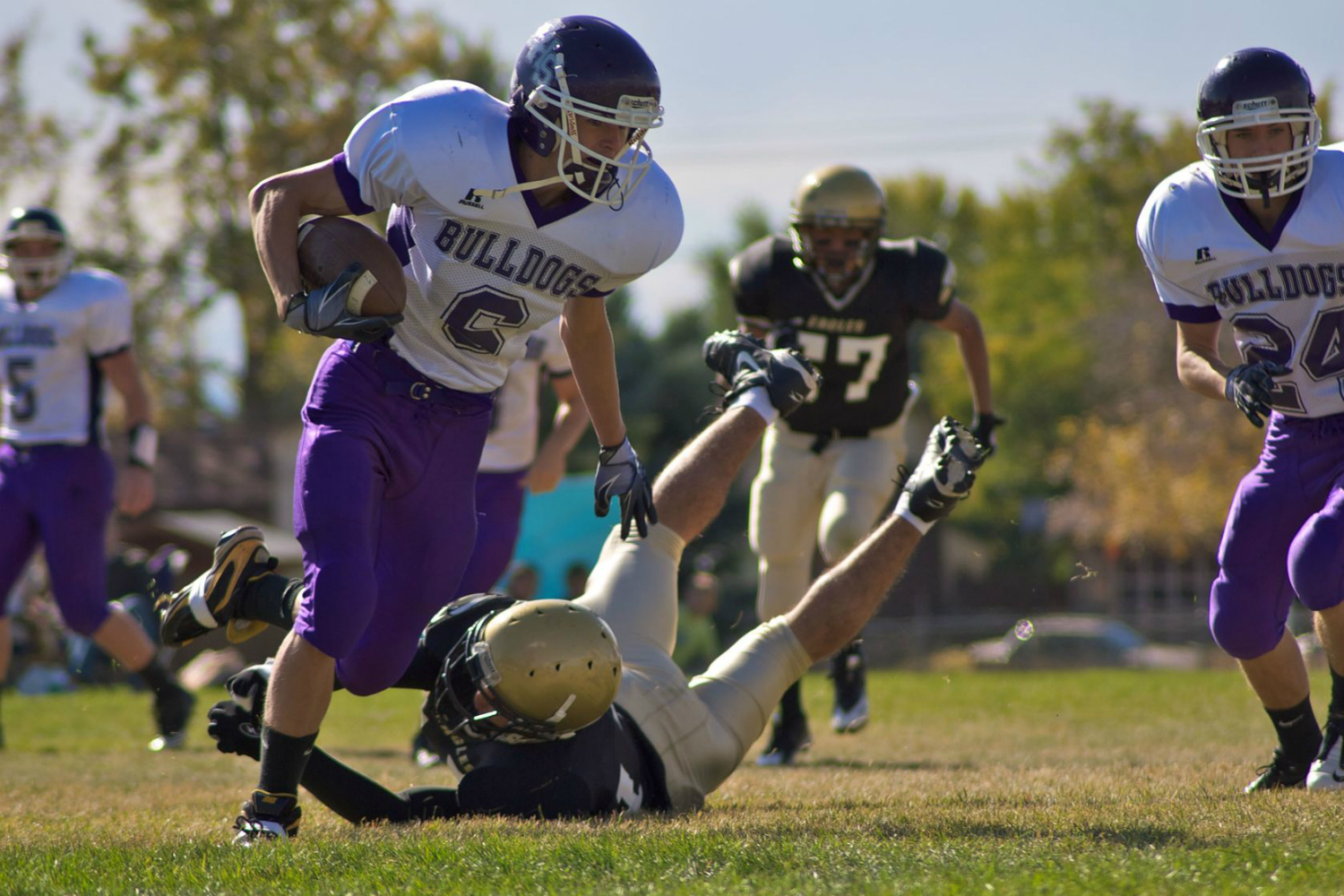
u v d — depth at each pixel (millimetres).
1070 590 129625
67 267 23531
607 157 11844
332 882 9141
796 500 22719
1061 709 25938
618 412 13539
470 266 12078
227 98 106062
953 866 8969
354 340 11312
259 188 11867
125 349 23703
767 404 15414
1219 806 11789
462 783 12367
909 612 124125
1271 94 13531
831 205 21219
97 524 23156
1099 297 125875
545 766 12297
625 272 12492
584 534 54281
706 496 14836
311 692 11594
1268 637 14430
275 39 105375
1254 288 14367
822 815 11953
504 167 11812
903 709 27281
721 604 84125
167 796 15695
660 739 13133
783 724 20266
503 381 12953
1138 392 114188
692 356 98000
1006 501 133500
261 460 107625
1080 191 134750
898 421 22781
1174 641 65750
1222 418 104562
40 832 12438
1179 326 15172
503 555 23641
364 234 11703
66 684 42438
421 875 9195
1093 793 13227
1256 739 20062
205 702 32156
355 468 11859
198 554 73562
